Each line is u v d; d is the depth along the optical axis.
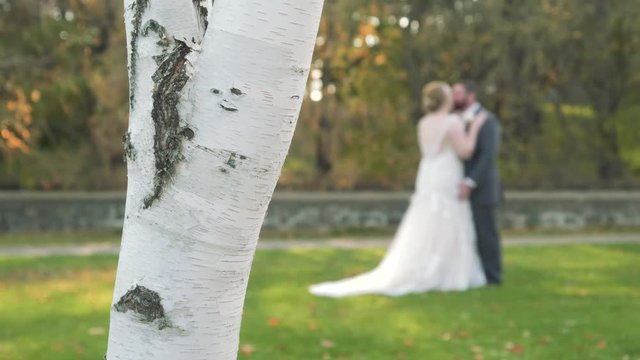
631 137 14.98
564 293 7.05
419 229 7.12
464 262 7.20
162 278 1.73
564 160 14.51
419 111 13.79
